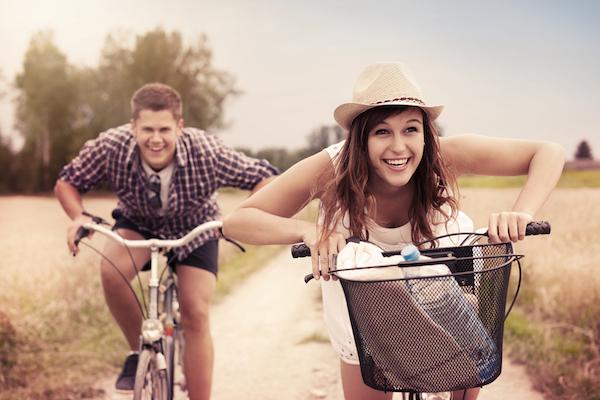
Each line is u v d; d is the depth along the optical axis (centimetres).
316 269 263
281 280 1103
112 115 6419
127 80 6341
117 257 416
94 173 437
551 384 514
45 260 926
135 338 425
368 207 296
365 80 284
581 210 1254
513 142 314
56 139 6444
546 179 293
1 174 6381
